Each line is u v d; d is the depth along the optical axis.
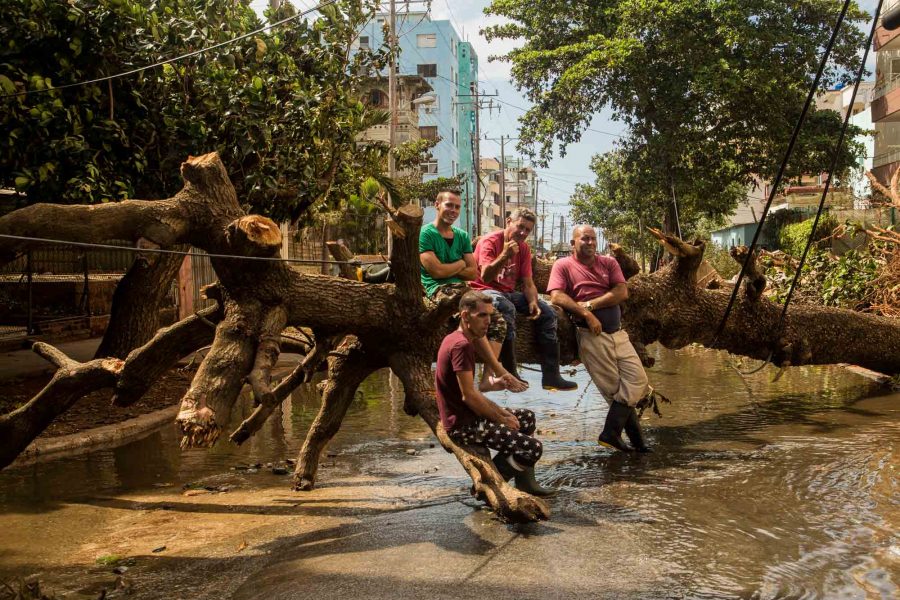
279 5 13.61
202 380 5.43
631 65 26.58
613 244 8.27
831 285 13.50
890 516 5.22
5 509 5.88
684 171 28.94
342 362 6.65
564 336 7.93
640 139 29.42
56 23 9.38
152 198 10.73
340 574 4.35
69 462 7.39
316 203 13.63
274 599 4.05
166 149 10.62
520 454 5.59
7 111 8.77
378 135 45.91
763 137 27.86
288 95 11.88
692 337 9.19
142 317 10.91
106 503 6.03
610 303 7.21
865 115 37.00
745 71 26.03
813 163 27.62
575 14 29.50
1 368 12.19
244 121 10.48
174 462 7.36
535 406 9.93
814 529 4.97
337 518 5.54
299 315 6.08
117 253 20.66
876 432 7.97
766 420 8.73
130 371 5.96
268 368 5.59
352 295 6.26
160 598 4.17
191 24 10.51
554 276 7.41
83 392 6.23
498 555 4.59
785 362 9.65
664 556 4.52
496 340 6.29
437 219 6.62
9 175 9.49
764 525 5.07
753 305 9.30
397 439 8.25
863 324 10.13
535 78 29.92
